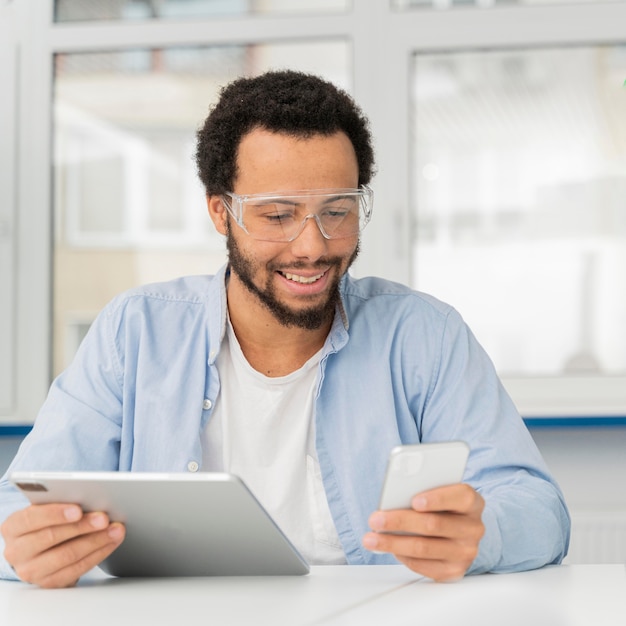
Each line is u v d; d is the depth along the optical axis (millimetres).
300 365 1515
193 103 3047
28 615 981
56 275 3098
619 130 2914
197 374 1513
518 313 2945
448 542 1083
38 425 1490
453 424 1464
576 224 2924
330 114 1367
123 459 1516
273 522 1067
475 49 2951
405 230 2953
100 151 3078
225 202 1436
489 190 2955
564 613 976
